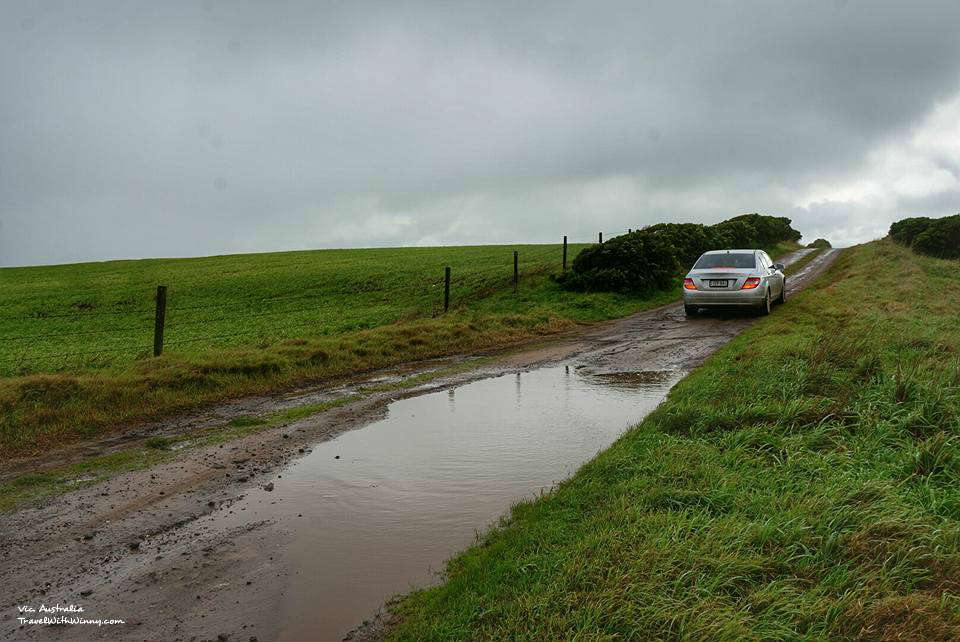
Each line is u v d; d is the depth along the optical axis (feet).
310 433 25.85
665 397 28.91
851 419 20.71
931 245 149.48
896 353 28.91
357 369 41.57
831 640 10.06
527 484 18.65
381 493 18.54
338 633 11.51
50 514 17.84
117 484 20.26
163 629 11.89
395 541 15.28
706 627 10.20
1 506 18.52
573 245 172.76
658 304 75.15
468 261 132.87
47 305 118.62
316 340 47.60
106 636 11.70
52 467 22.30
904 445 18.26
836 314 46.55
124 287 133.90
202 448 24.12
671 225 111.55
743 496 15.26
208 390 34.12
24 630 11.93
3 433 25.71
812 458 17.67
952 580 11.69
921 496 15.07
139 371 36.29
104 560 14.89
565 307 70.33
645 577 11.71
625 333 52.49
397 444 23.62
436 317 68.44
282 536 15.88
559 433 24.09
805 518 13.71
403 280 113.09
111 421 28.53
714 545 12.73
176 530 16.57
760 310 57.41
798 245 190.29
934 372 24.23
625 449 19.57
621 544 12.94
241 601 12.82
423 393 33.22
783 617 10.61
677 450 18.71
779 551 12.64
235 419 28.73
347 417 28.35
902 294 56.24
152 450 24.09
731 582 11.56
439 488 18.69
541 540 13.84
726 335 46.01
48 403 29.22
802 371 25.45
